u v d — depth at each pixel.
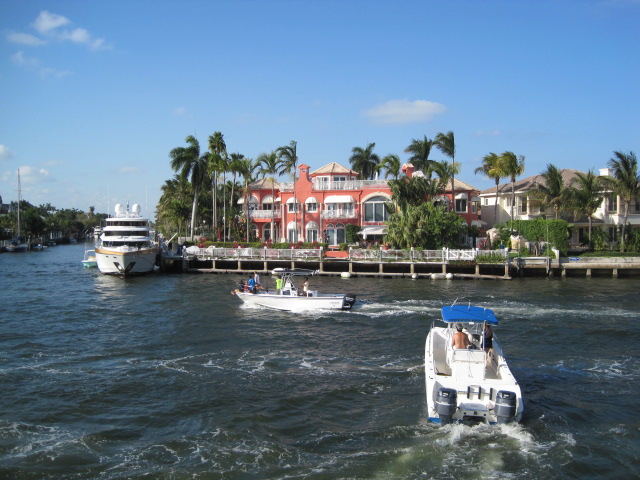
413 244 53.09
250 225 73.38
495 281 48.00
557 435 14.80
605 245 59.09
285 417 16.12
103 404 17.20
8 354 22.98
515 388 15.30
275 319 30.42
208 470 12.92
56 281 50.84
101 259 54.88
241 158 73.88
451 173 62.28
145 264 55.66
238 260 56.25
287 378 19.70
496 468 12.98
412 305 34.44
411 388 18.59
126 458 13.58
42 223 133.88
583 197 56.66
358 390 18.42
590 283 46.09
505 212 71.81
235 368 20.97
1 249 107.56
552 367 21.14
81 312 33.00
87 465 13.21
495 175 61.28
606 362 21.78
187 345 24.59
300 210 68.38
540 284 45.59
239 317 31.08
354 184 67.00
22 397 17.77
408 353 23.14
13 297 39.75
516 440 14.34
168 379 19.62
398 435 14.73
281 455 13.67
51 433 15.05
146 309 33.97
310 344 24.75
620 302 35.34
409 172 64.31
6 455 13.72
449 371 17.91
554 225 56.81
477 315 18.98
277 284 36.03
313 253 54.22
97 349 23.83
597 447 14.07
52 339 25.73
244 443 14.37
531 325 28.16
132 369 20.84
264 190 76.25
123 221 58.44
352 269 53.06
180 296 39.66
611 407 16.91
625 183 56.00
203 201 89.12
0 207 164.38
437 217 53.28
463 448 13.92
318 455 13.65
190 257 57.88
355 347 24.20
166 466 13.14
